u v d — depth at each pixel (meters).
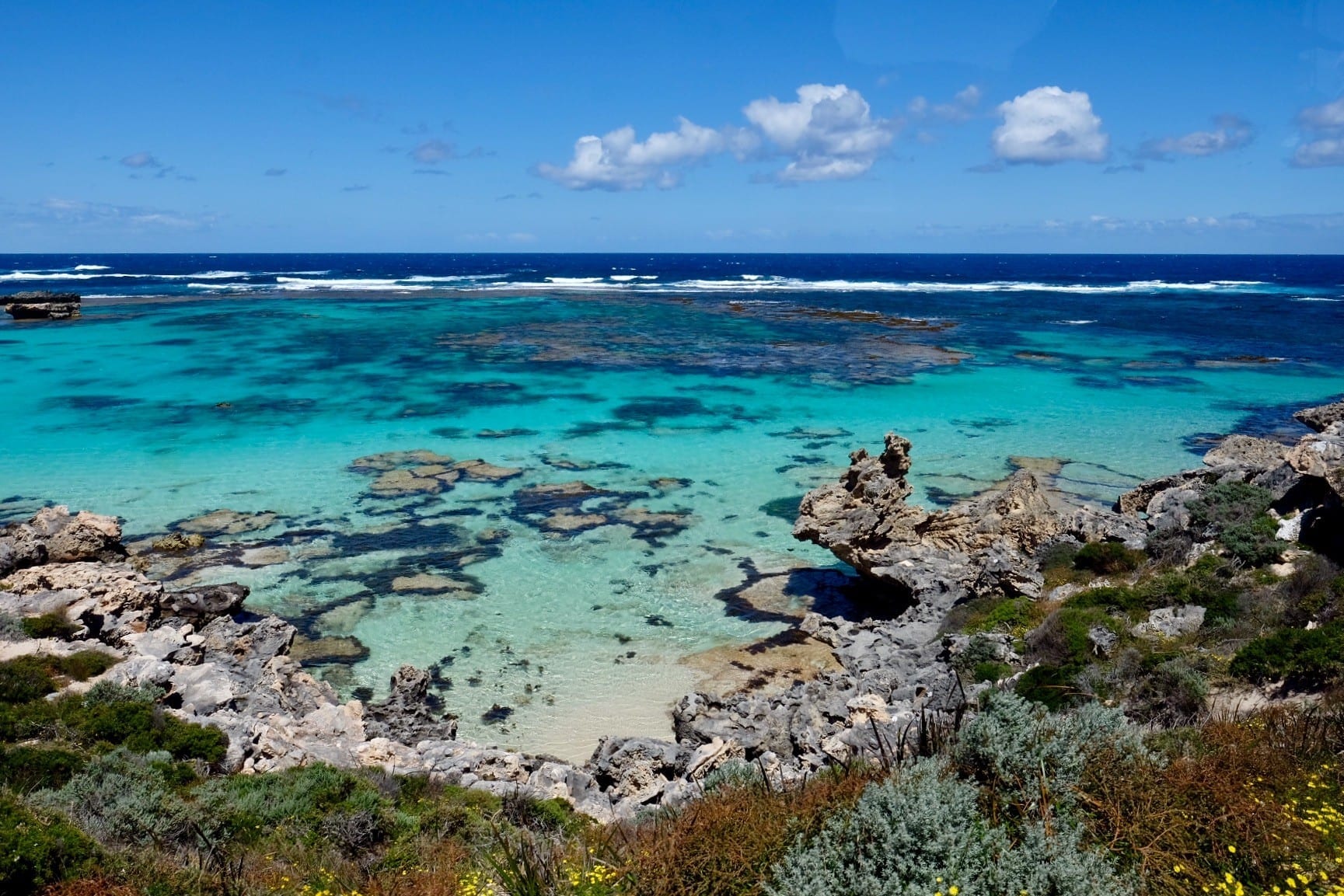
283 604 27.02
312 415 51.22
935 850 7.28
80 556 27.66
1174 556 23.81
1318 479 22.98
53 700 16.77
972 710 11.98
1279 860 7.77
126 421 48.81
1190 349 80.50
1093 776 8.51
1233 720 12.61
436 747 18.17
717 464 42.53
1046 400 58.09
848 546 28.19
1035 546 27.98
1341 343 83.88
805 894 7.17
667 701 22.23
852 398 58.44
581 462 42.47
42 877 9.48
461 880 10.13
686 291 143.88
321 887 10.52
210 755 15.75
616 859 9.05
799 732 18.75
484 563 30.44
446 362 69.25
